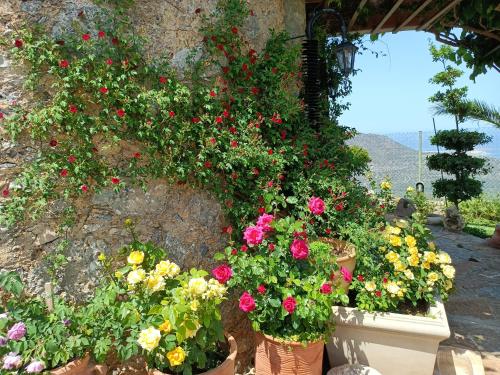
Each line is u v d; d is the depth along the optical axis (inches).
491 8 168.4
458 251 246.8
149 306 86.2
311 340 93.9
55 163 93.6
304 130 153.7
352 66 163.9
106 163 101.5
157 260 101.0
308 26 171.3
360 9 185.9
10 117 90.3
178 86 108.3
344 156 167.9
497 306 165.8
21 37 91.0
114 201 103.1
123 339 86.6
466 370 114.0
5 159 91.4
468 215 372.5
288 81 151.6
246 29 138.7
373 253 123.0
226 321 120.5
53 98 94.0
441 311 108.4
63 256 94.0
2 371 76.3
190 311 81.3
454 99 339.0
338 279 106.8
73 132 96.6
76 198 98.3
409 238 117.0
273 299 93.7
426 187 407.5
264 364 99.2
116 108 100.7
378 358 106.1
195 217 117.0
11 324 83.0
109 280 100.6
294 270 100.3
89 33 98.9
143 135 104.7
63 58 94.6
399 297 110.8
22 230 92.9
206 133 114.8
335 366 110.7
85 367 84.5
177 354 78.0
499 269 212.5
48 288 89.2
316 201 111.2
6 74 91.1
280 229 103.2
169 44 112.7
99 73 96.7
